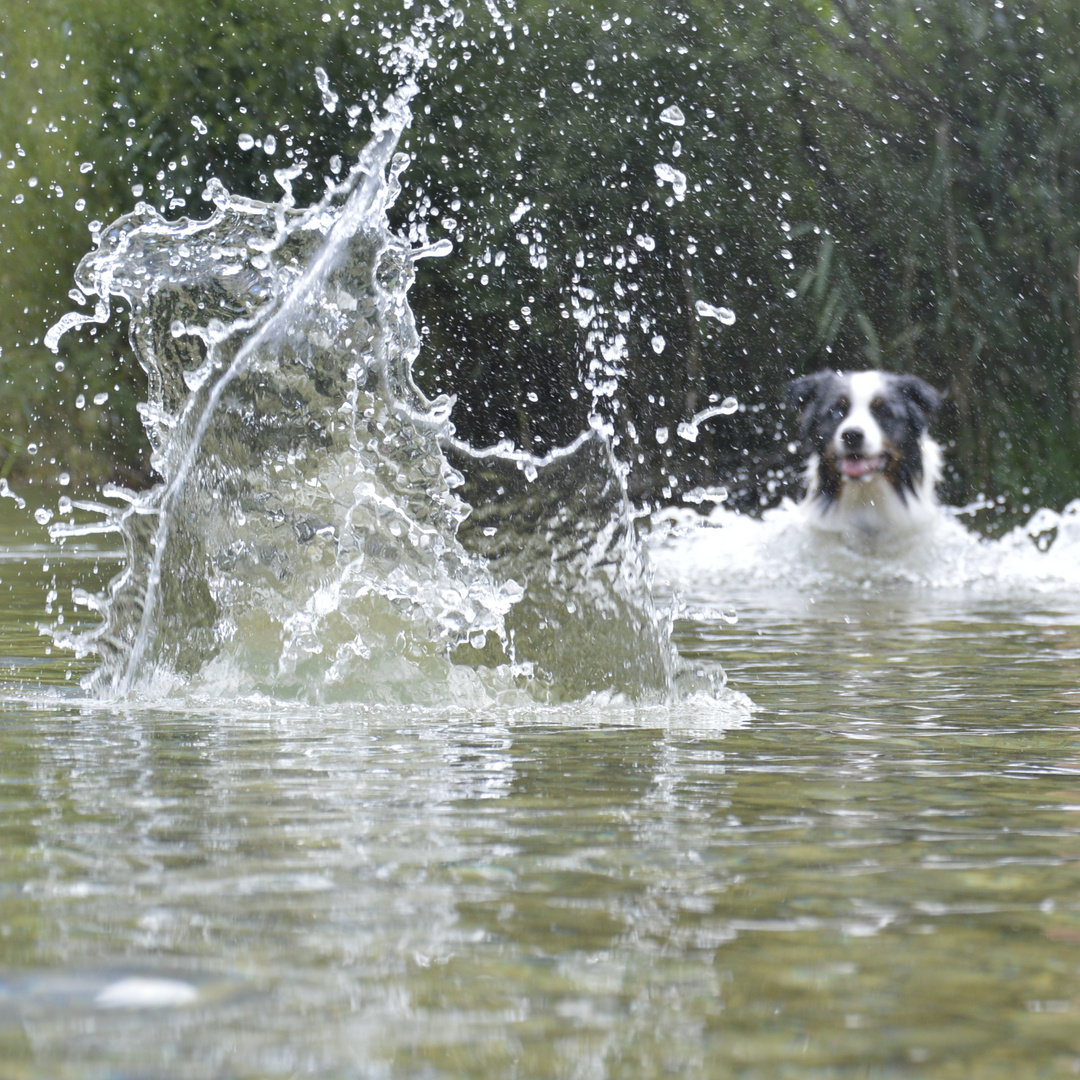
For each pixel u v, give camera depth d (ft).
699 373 57.00
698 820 9.68
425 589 17.58
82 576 30.53
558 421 56.03
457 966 6.57
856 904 7.64
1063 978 6.46
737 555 37.35
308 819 9.57
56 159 59.93
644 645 16.87
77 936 6.96
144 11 58.08
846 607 27.96
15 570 31.86
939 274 56.24
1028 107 55.31
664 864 8.46
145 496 18.62
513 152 55.77
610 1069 5.44
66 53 59.77
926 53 56.03
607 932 7.11
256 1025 5.83
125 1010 5.99
